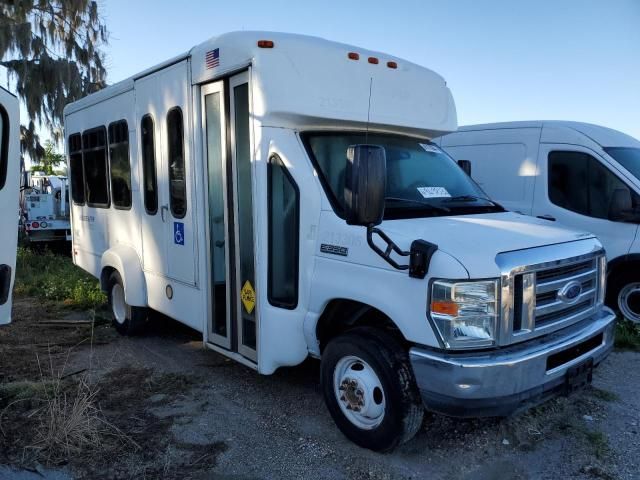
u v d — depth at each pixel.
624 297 6.64
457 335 3.24
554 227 4.04
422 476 3.51
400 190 4.22
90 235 7.42
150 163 5.77
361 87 4.47
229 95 4.53
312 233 4.04
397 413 3.51
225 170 4.62
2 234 4.20
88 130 7.20
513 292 3.33
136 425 4.21
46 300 8.40
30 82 15.03
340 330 4.20
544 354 3.37
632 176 6.54
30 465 3.63
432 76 5.07
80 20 16.25
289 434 4.07
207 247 4.96
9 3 14.48
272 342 4.32
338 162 4.25
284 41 4.20
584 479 3.48
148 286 6.03
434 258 3.29
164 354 5.89
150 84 5.61
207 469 3.62
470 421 4.19
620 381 5.00
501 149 7.72
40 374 5.20
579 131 7.04
